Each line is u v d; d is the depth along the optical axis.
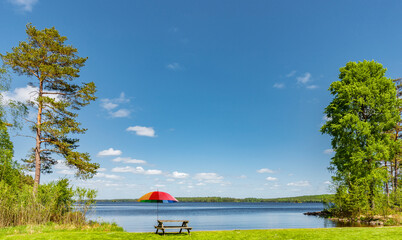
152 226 31.00
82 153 24.92
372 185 29.05
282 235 14.38
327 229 16.36
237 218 45.72
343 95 31.27
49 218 18.52
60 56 25.56
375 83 30.47
